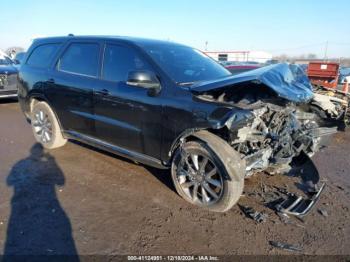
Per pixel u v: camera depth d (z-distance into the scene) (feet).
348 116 22.48
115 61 12.67
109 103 12.42
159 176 13.26
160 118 10.89
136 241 8.88
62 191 11.72
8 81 27.96
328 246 8.96
